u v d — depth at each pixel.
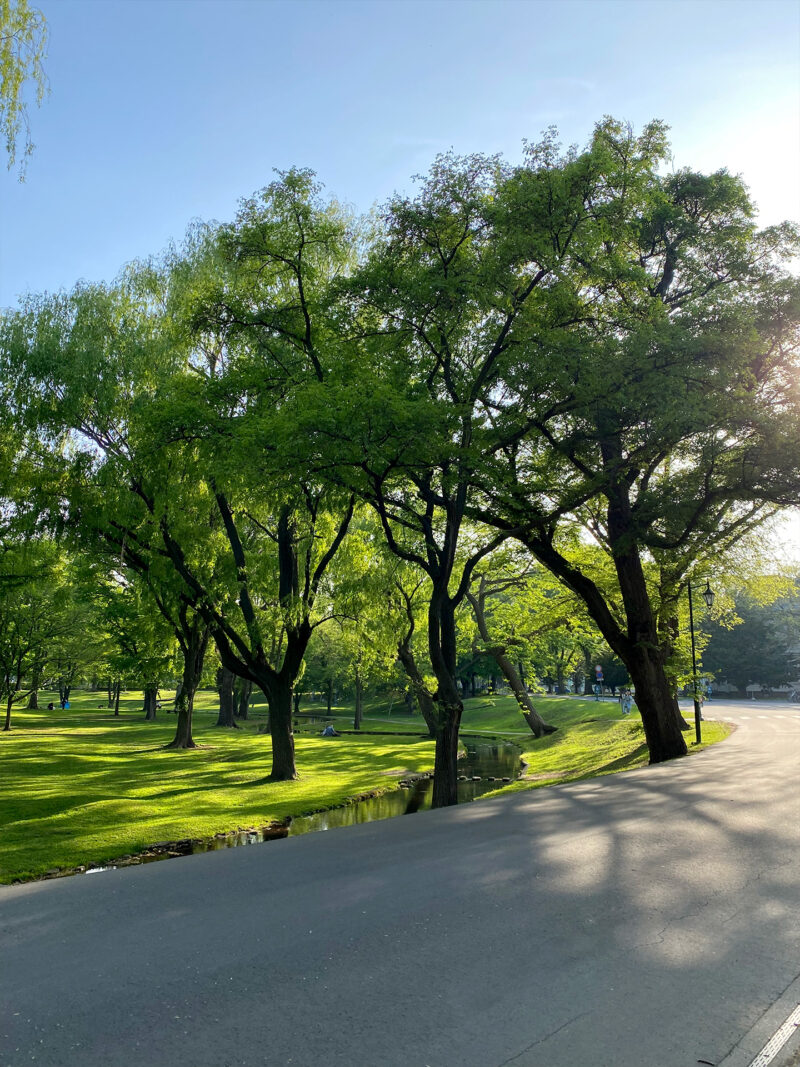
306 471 14.44
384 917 6.17
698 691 25.88
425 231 16.16
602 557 27.11
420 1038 3.97
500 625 39.78
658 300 16.81
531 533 19.72
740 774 16.05
